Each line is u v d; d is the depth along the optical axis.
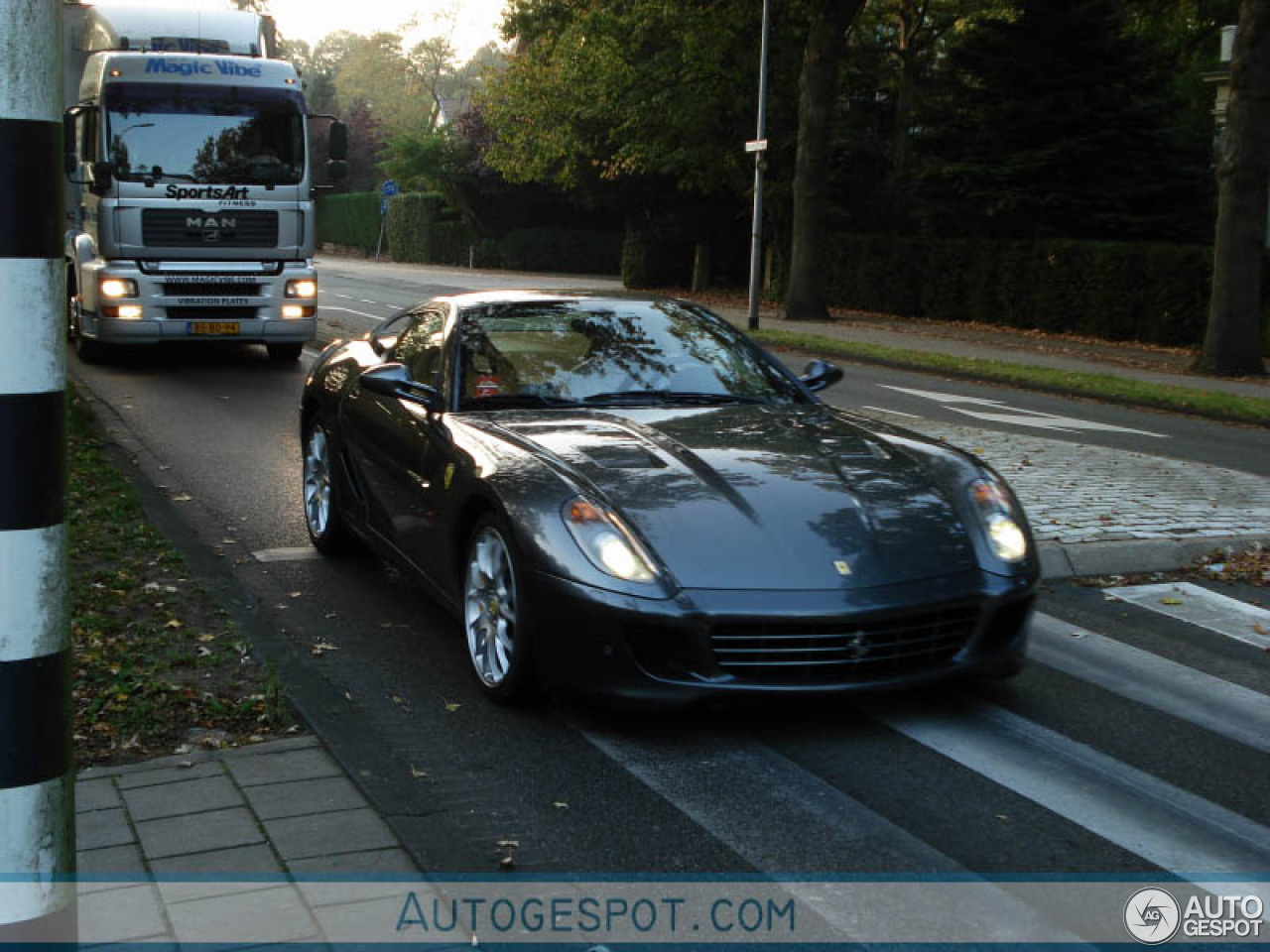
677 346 5.81
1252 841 3.54
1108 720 4.45
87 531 6.57
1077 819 3.65
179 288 14.02
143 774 3.64
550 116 37.09
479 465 4.68
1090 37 27.69
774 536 4.21
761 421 5.17
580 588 4.10
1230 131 18.19
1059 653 5.20
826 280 33.53
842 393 15.45
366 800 3.51
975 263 28.16
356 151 80.94
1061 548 6.49
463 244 54.62
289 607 5.68
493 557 4.57
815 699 4.59
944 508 4.52
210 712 4.14
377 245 63.84
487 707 4.49
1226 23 28.80
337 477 6.31
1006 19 29.66
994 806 3.73
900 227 35.38
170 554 6.12
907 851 3.43
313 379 6.82
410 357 6.00
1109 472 8.94
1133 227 27.41
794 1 28.27
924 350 21.56
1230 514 7.55
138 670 4.50
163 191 13.70
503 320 5.77
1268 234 22.38
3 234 2.12
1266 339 21.84
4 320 2.14
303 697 4.32
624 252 42.25
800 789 3.83
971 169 28.17
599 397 5.40
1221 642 5.41
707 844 3.45
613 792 3.78
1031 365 19.12
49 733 2.24
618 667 4.08
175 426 10.65
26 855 2.23
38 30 2.13
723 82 32.91
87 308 14.17
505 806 3.65
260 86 14.04
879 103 36.78
